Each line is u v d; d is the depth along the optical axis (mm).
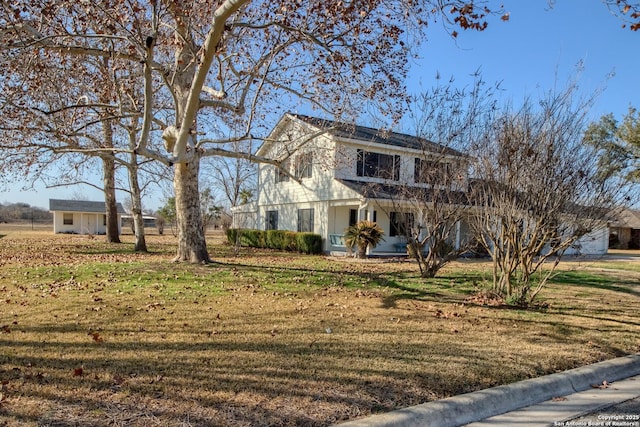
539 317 7070
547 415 3809
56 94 10188
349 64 8992
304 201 22047
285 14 8086
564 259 21484
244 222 28125
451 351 5074
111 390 3721
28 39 6793
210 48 6012
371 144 19484
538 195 7277
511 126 7543
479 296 8664
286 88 11242
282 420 3309
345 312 7043
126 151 7262
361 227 18172
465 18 5570
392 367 4473
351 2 7344
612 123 24672
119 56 7965
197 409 3426
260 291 8828
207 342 5160
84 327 5730
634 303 8656
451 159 10375
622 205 7375
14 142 12125
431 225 11117
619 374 4898
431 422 3506
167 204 41750
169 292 8391
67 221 42625
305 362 4543
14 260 14469
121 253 18234
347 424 3279
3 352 4641
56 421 3158
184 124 6949
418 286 9992
